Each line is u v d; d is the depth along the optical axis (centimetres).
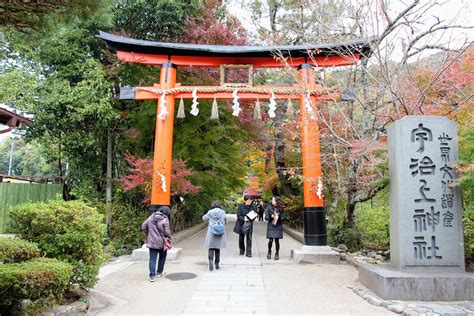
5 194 1253
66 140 1105
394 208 588
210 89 908
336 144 811
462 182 559
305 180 869
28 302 424
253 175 2259
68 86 1062
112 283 628
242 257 904
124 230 1042
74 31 1127
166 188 888
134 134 1139
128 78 1184
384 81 773
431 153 582
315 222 879
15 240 479
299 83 812
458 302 495
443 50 720
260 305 500
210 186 1387
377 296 526
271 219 880
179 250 926
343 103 930
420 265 553
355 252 969
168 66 927
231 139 1233
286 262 839
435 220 565
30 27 447
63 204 531
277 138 1472
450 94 722
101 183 1216
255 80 1420
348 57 815
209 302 514
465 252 694
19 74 1054
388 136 626
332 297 542
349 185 873
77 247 509
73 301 489
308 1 960
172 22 1183
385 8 748
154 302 515
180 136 1158
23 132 1140
